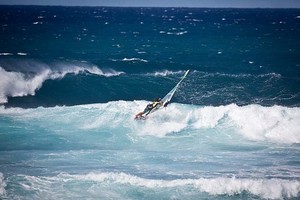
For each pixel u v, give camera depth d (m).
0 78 95.69
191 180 50.72
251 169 55.97
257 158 60.31
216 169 55.94
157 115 74.69
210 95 99.31
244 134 70.25
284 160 59.50
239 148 64.69
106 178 51.28
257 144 66.50
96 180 50.94
